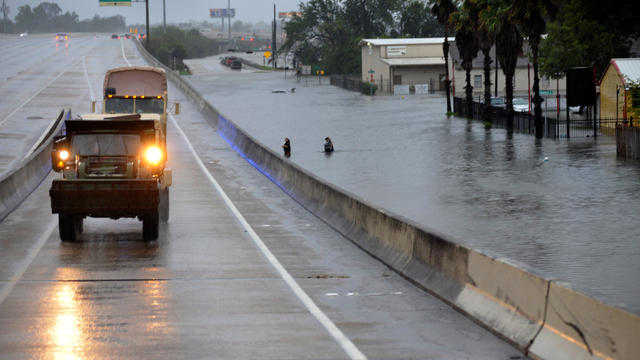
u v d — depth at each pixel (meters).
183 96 126.19
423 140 89.25
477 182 57.97
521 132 93.12
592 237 37.59
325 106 142.75
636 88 70.50
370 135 97.06
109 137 28.31
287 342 15.90
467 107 114.00
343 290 20.98
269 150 53.16
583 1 66.88
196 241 29.03
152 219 28.42
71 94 121.44
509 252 34.66
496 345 15.66
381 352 15.22
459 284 19.16
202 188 45.91
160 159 29.53
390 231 25.14
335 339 16.12
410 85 165.38
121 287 21.23
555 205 47.28
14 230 31.38
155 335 16.39
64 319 17.72
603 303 13.20
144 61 190.62
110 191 27.36
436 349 15.40
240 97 163.38
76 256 25.92
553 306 14.71
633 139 66.56
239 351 15.27
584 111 107.94
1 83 136.88
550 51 108.25
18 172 41.19
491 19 96.56
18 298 19.88
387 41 173.25
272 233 30.98
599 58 106.75
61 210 27.39
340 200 32.22
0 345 15.60
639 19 66.38
